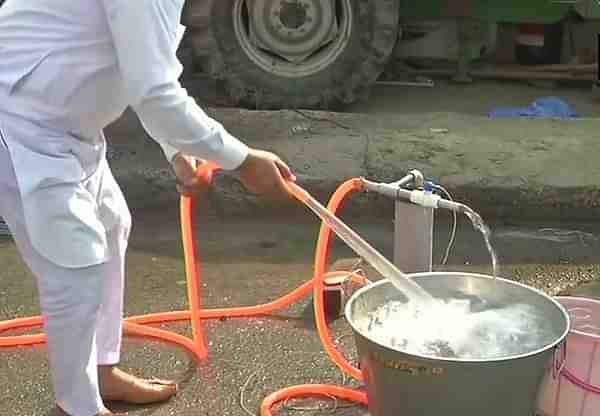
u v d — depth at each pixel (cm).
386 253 414
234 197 452
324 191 448
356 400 288
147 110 216
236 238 430
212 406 289
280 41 541
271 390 299
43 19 217
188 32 544
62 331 236
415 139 495
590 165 465
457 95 605
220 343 329
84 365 241
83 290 234
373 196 450
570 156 476
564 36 636
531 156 475
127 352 321
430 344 241
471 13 599
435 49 635
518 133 508
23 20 219
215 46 541
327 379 305
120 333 280
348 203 453
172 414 284
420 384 222
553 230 444
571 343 245
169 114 216
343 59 543
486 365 214
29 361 315
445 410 223
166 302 364
